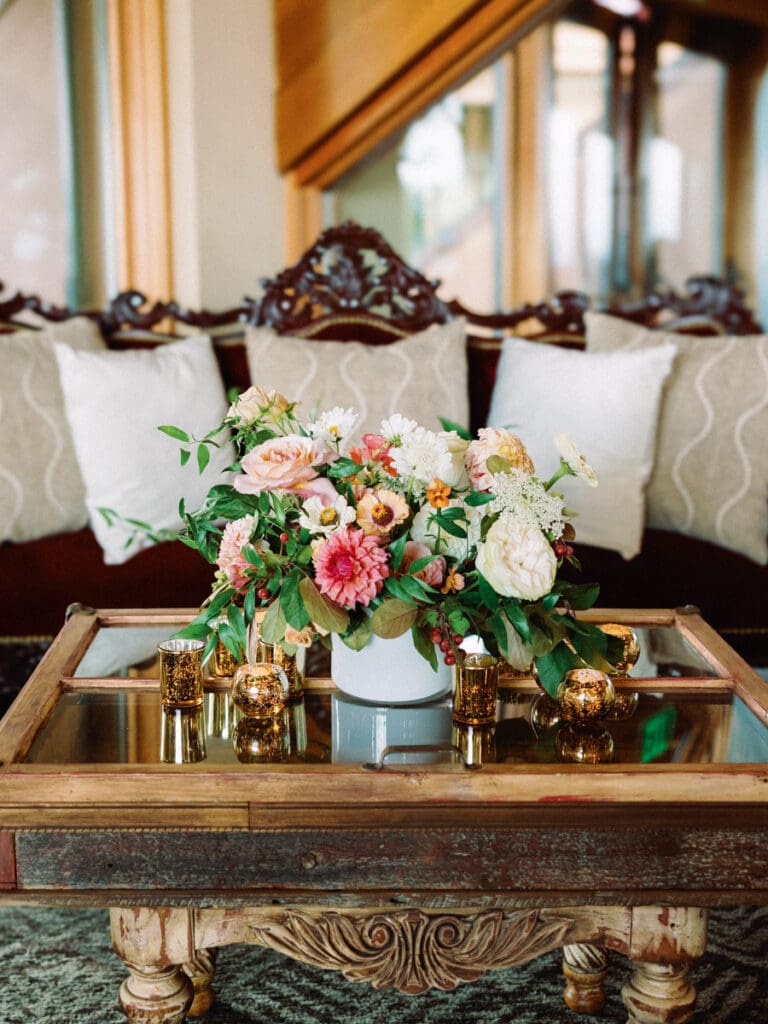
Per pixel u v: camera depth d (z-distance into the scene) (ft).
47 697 4.38
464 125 15.28
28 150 13.20
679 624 5.49
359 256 8.93
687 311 9.13
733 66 17.49
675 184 17.56
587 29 16.40
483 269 15.92
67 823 3.53
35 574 7.52
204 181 12.38
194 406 8.04
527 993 4.97
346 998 4.93
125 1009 3.74
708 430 8.03
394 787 3.57
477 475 4.22
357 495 4.15
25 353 8.20
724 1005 4.78
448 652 4.19
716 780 3.61
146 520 7.80
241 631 4.20
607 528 7.83
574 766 3.69
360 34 12.53
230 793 3.54
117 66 12.35
